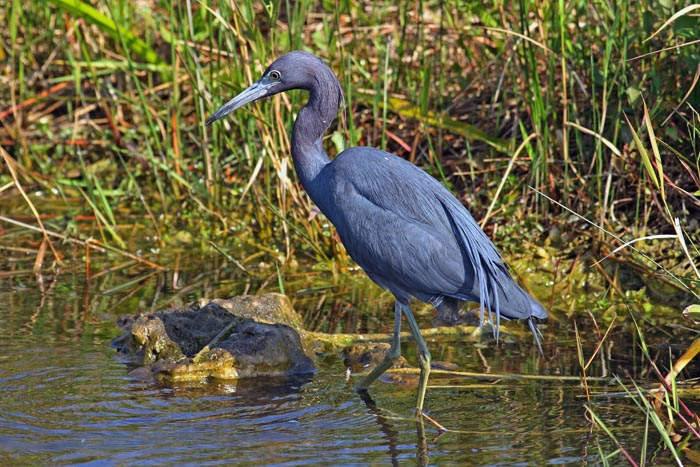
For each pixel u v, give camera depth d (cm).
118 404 834
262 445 746
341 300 1148
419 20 1364
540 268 1200
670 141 1180
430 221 870
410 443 751
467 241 860
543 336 1015
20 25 1670
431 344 1006
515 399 844
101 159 1600
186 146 1527
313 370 938
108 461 714
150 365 927
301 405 838
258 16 1569
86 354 955
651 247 1164
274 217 1354
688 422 768
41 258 1248
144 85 1628
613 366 916
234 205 1399
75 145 1605
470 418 802
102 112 1650
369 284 1210
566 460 715
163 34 1447
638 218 1212
